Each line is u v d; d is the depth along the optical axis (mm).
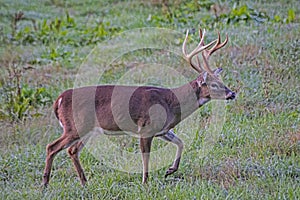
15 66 20953
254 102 15484
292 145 12469
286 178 10844
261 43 19484
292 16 22594
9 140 14359
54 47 23719
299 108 14883
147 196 10281
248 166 11594
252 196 9992
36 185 11352
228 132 13594
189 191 10344
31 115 16062
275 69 17375
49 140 14102
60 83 19141
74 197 10562
